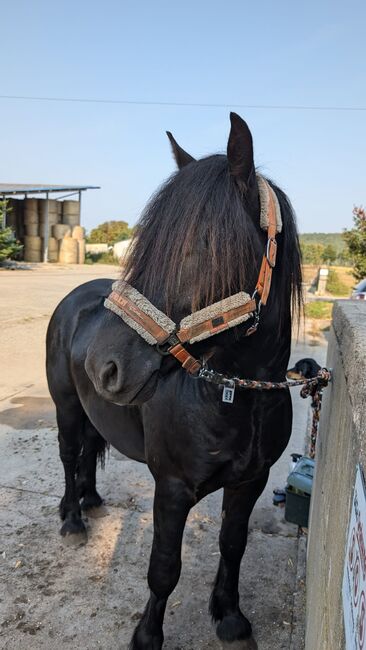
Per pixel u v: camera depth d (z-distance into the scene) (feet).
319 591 4.54
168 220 4.08
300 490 8.70
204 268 3.97
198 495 5.40
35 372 18.99
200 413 4.97
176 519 5.43
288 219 4.92
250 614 6.88
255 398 5.02
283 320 4.97
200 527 8.86
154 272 4.12
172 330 4.12
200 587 7.36
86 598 7.07
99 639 6.39
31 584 7.31
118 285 4.42
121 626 6.61
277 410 5.29
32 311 32.94
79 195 94.63
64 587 7.27
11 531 8.53
